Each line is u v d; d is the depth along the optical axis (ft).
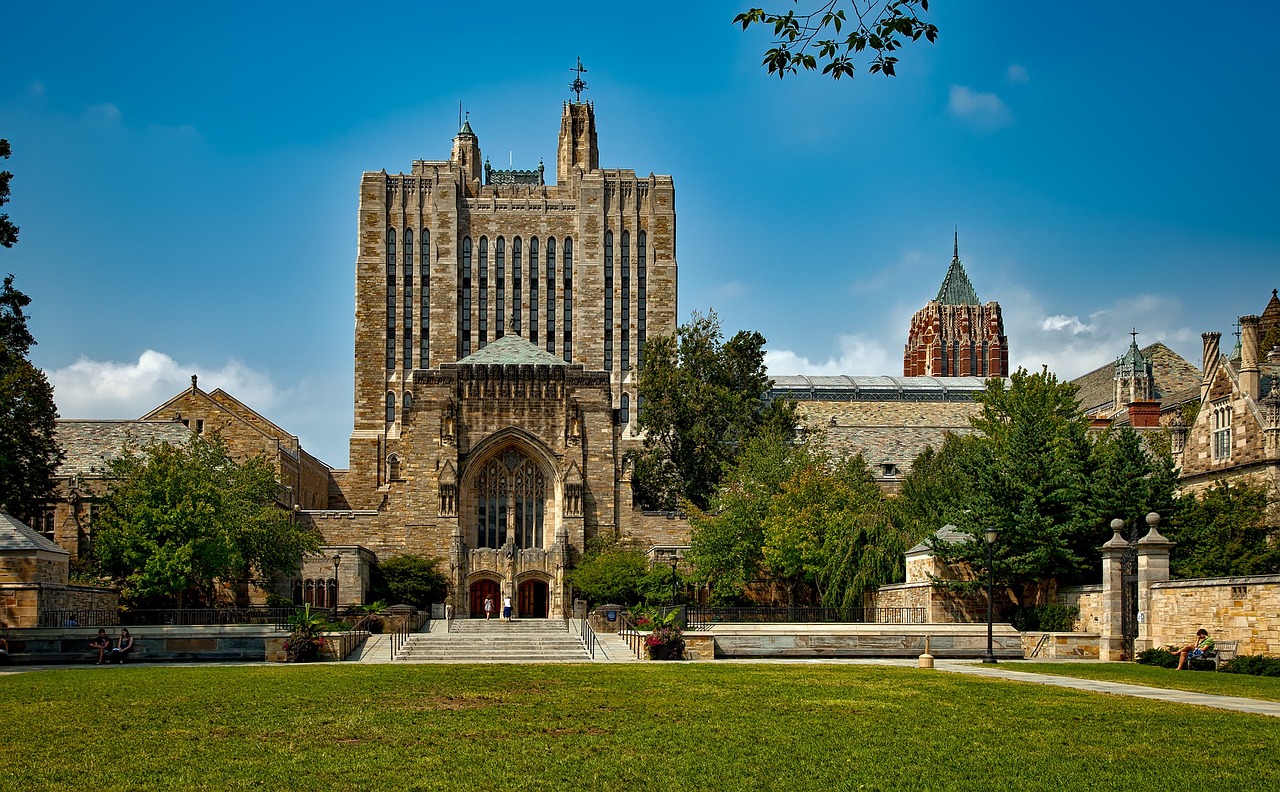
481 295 493.36
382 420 478.18
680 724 105.29
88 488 306.35
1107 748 91.71
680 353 383.86
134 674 155.12
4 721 106.32
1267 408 257.96
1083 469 229.66
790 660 194.59
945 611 223.92
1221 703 118.83
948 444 307.17
